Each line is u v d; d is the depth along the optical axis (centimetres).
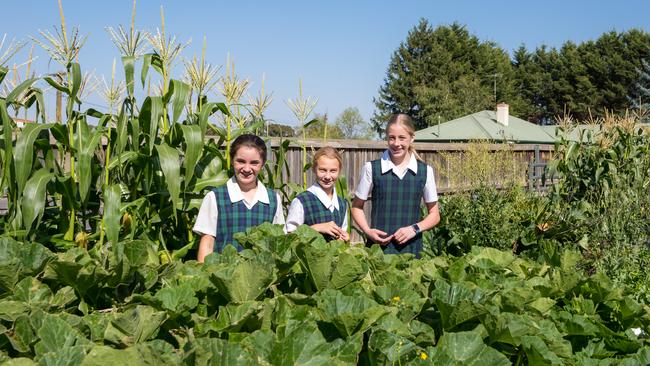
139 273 178
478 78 5431
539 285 207
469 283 192
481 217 581
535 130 3303
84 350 121
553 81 5759
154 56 450
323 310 154
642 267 498
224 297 169
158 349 119
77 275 162
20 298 157
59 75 423
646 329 196
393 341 136
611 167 629
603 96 5475
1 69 411
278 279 185
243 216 372
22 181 376
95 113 432
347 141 786
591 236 550
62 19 399
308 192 416
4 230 405
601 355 176
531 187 811
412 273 216
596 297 209
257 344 137
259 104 496
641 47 5403
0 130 402
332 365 133
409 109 5519
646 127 680
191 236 459
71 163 409
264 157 378
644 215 560
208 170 460
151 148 404
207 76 465
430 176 446
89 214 446
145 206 432
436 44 5450
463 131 3147
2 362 119
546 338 156
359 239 793
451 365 138
